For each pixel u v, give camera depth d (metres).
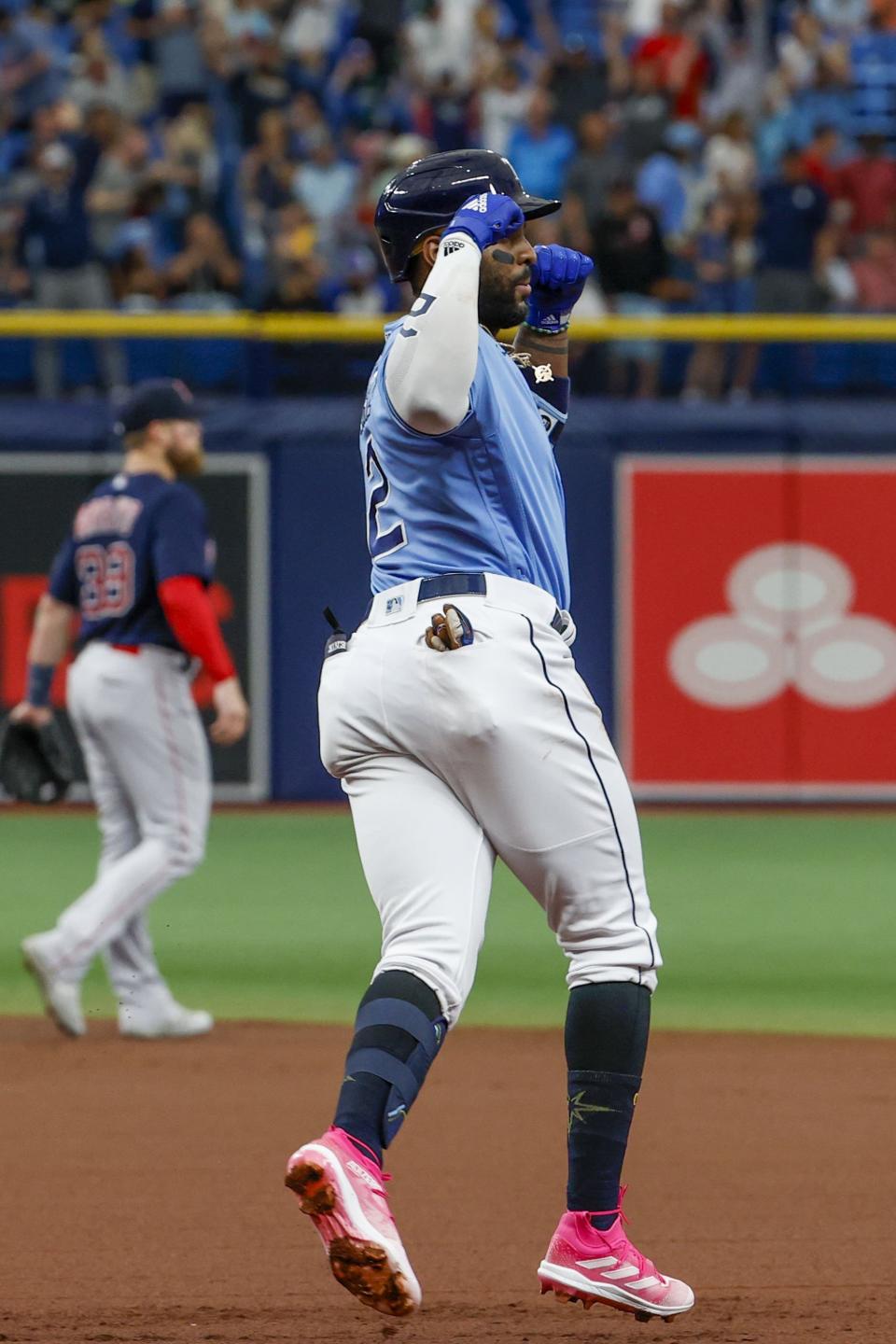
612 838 11.98
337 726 12.07
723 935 31.48
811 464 46.62
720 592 46.69
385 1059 11.28
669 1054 22.72
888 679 46.72
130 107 61.59
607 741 12.05
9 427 46.09
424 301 11.53
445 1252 14.88
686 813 46.56
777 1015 25.39
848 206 56.31
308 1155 10.66
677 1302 12.25
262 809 46.69
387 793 11.91
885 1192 16.64
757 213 52.56
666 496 46.69
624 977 12.14
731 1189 16.72
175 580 22.80
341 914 33.41
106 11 62.81
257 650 46.56
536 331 13.62
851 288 55.50
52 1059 22.36
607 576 46.75
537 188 57.56
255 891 35.72
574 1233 12.21
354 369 46.84
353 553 46.38
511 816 11.80
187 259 52.56
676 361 47.94
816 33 63.72
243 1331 12.84
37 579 46.12
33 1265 14.48
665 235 54.53
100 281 51.97
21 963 29.17
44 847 41.41
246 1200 16.38
